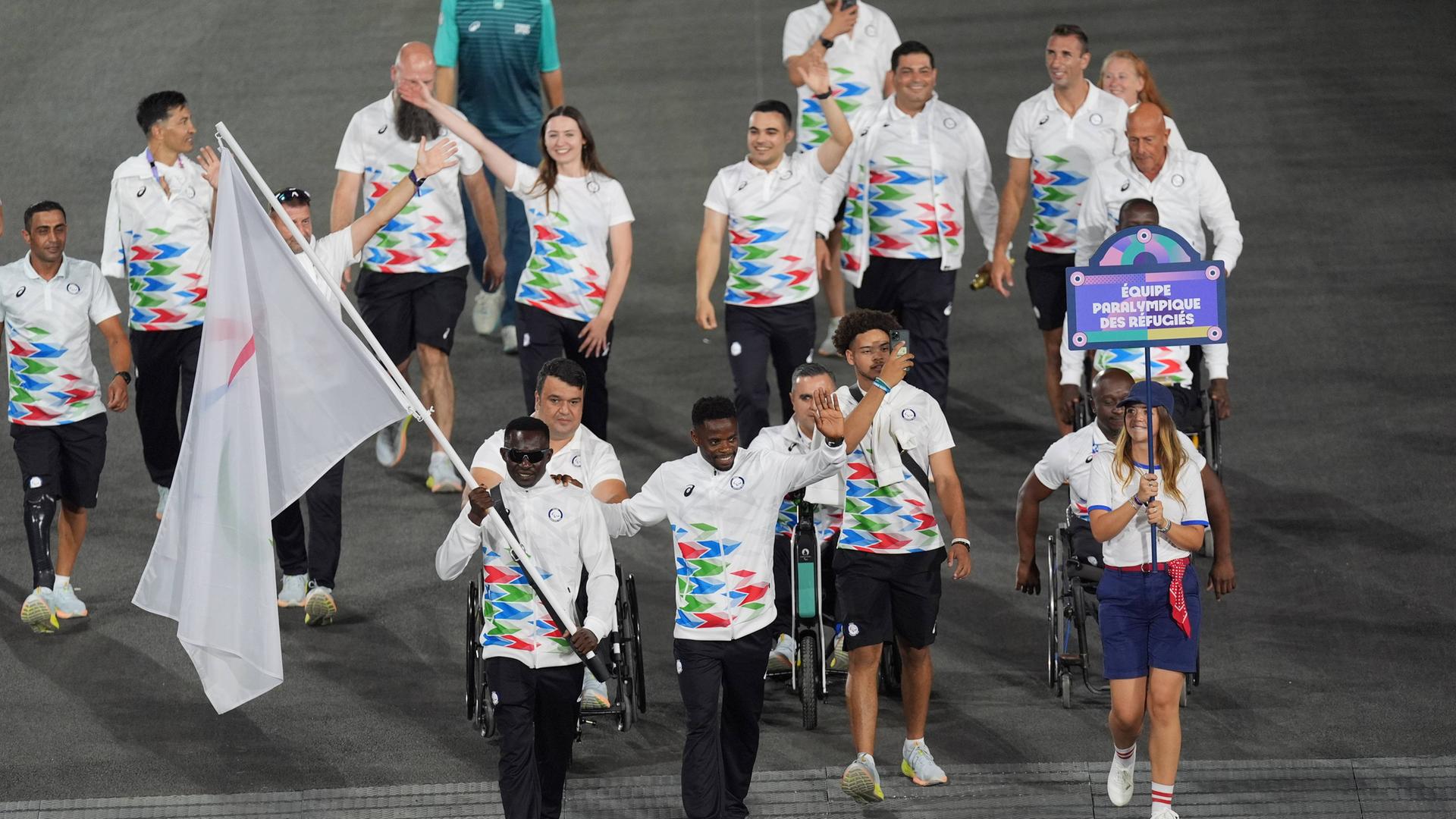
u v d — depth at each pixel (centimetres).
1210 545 3031
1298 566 3866
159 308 3950
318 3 7475
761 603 2869
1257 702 3356
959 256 4378
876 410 2936
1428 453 4312
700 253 4069
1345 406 4556
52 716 3394
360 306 4200
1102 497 2964
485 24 4759
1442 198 5672
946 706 3400
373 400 2969
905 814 3041
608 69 6869
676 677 3572
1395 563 3853
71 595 3797
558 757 2889
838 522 3288
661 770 3192
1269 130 6197
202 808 3053
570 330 4044
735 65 6850
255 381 2956
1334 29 7056
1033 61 6719
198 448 2952
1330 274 5253
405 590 3891
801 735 3306
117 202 3922
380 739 3306
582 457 3152
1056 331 4481
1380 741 3203
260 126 6259
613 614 2850
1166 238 2995
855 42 4841
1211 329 2961
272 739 3309
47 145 6166
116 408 3781
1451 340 4859
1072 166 4350
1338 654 3522
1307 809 3030
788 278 4044
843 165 4300
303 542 3844
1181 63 6744
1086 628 3650
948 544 4000
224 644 2914
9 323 3697
